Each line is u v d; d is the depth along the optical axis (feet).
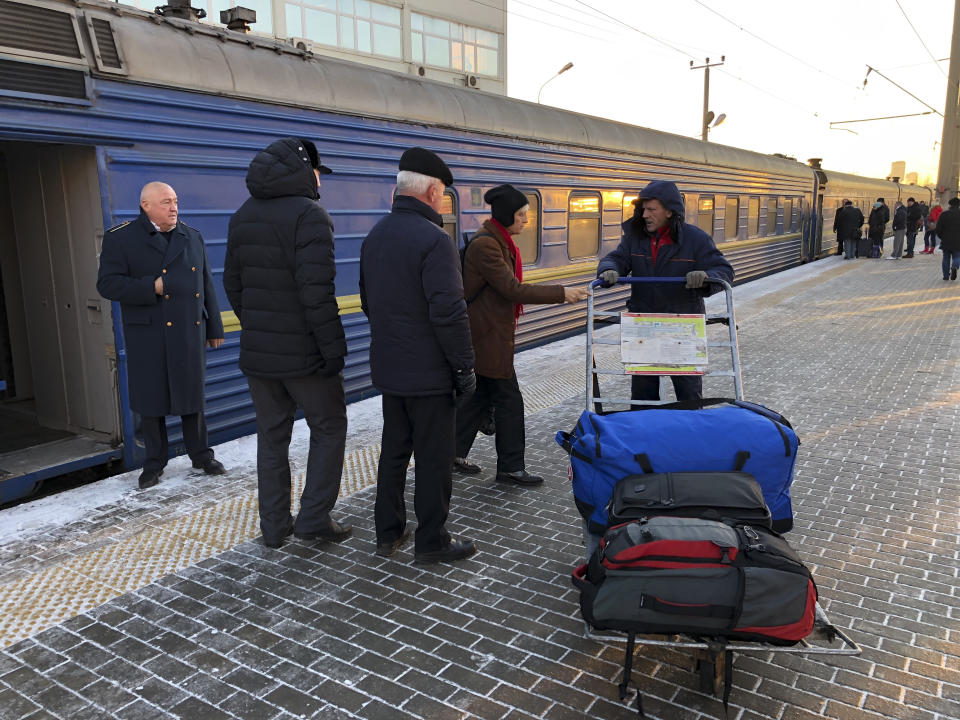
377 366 10.28
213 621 9.14
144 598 9.69
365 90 18.67
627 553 7.08
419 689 7.82
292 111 16.63
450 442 10.39
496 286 12.26
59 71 12.17
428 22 74.84
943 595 9.56
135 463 14.42
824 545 11.00
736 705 7.47
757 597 6.87
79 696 7.72
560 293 11.65
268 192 10.07
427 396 10.04
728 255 43.04
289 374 10.41
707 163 38.63
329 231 10.16
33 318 15.46
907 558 10.59
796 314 33.73
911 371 22.40
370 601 9.62
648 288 11.71
